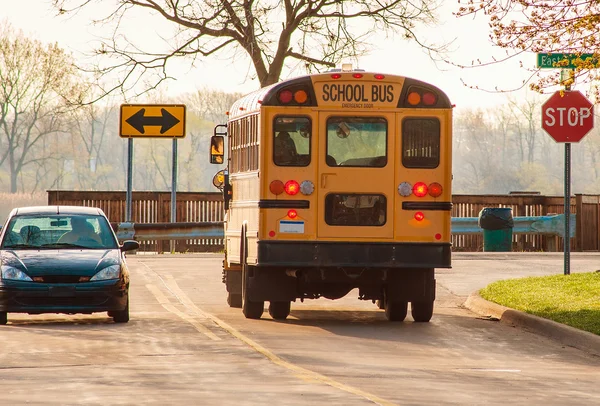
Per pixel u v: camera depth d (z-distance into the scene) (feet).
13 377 94.53
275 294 144.87
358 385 90.94
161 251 296.30
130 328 134.72
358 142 140.67
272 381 92.27
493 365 108.27
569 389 93.09
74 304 137.18
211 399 82.43
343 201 140.26
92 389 87.61
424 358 112.27
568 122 182.60
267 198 139.64
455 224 306.96
